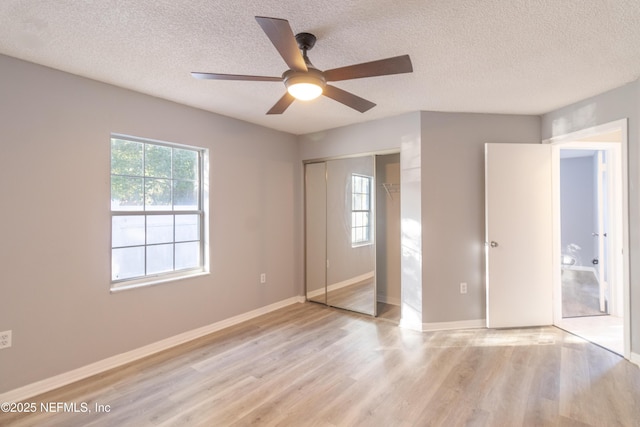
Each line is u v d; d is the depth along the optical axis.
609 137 3.70
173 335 3.10
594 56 2.22
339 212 4.21
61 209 2.42
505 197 3.42
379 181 4.39
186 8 1.68
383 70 1.76
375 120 3.78
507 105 3.26
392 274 4.36
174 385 2.39
